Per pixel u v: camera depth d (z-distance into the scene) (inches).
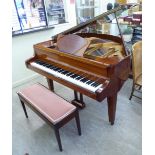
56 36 96.7
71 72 77.4
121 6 82.0
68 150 69.6
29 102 70.6
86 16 164.9
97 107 93.7
